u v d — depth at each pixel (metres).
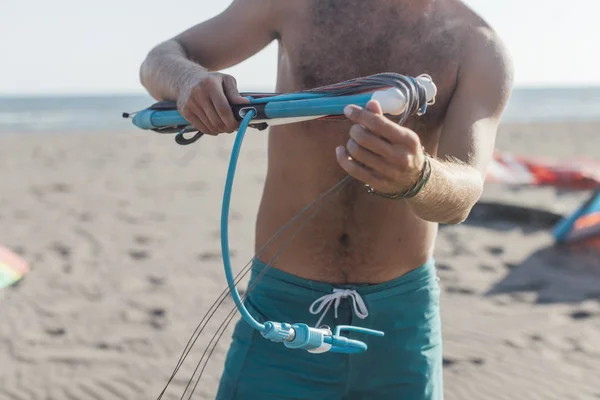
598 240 6.67
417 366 1.94
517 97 81.75
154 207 9.26
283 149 1.98
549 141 19.28
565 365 4.23
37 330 4.88
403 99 1.28
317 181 1.93
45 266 6.39
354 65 1.91
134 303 5.41
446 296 5.44
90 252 6.89
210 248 7.01
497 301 5.33
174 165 13.91
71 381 4.14
